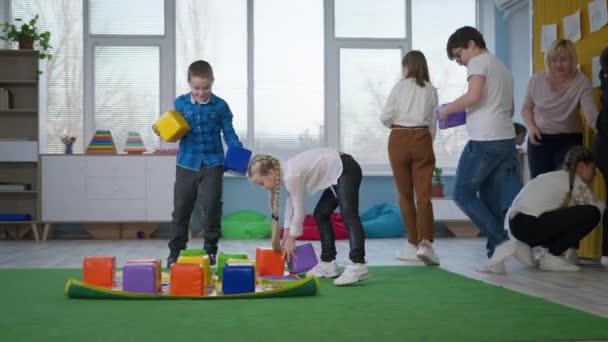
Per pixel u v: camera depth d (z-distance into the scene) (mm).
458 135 7617
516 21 7316
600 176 4188
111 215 6781
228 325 2098
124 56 7395
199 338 1904
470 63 3664
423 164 4098
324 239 3424
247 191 7352
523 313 2316
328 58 7555
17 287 3023
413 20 7660
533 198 3748
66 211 6746
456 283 3129
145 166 6812
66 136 6988
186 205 3904
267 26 7570
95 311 2357
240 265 2740
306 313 2320
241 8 7523
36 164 7105
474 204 3676
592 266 3922
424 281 3209
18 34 6883
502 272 3578
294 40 7598
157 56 7422
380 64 7633
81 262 4363
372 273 3561
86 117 7332
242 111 7523
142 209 6797
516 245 3584
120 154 6789
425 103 4086
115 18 7391
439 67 7691
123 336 1933
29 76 7094
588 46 4340
